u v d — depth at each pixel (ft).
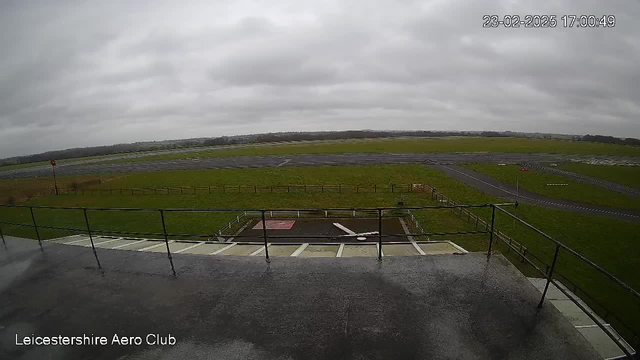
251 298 13.19
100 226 82.33
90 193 129.29
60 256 19.19
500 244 60.70
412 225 72.18
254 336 10.83
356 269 15.25
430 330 10.68
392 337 10.41
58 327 12.14
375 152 237.86
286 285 14.07
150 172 177.99
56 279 16.19
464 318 11.26
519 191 109.60
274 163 192.24
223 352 10.17
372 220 76.89
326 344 10.24
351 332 10.74
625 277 52.49
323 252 37.42
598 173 138.51
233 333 11.06
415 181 127.54
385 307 12.07
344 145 325.83
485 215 82.48
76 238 56.03
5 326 12.39
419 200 99.60
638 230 72.33
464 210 84.38
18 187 149.79
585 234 70.28
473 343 10.03
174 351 10.37
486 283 13.64
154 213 93.09
